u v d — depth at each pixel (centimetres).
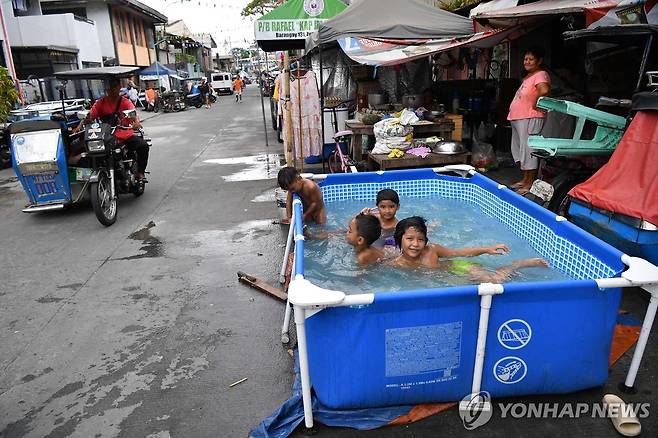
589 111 456
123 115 745
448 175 591
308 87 866
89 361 340
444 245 435
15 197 861
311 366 270
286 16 817
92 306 423
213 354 341
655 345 320
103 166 669
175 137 1577
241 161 1082
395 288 349
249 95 4234
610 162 404
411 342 252
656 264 353
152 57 3644
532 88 610
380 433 257
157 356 342
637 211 348
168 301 425
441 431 257
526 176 643
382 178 575
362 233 376
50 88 1853
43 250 573
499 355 260
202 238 587
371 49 866
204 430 269
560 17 672
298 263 287
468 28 775
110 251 557
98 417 283
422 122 793
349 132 816
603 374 274
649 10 492
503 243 436
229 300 422
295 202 434
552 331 258
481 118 941
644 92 387
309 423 258
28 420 284
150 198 792
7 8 1881
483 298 243
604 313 260
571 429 256
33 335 378
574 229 344
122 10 2984
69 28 2047
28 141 663
